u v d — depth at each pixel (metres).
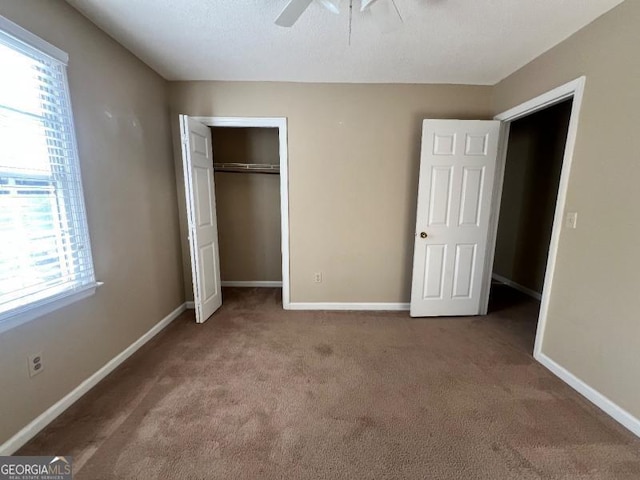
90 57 1.80
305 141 2.83
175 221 2.89
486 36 1.93
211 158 2.92
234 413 1.61
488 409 1.66
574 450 1.39
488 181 2.72
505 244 4.04
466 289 2.91
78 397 1.71
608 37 1.63
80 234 1.73
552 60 2.05
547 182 3.36
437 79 2.66
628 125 1.53
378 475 1.26
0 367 1.31
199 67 2.45
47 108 1.52
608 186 1.64
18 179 1.38
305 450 1.38
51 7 1.52
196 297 2.71
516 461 1.33
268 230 3.85
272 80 2.72
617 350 1.58
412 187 2.92
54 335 1.57
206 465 1.30
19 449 1.36
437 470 1.28
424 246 2.81
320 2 1.49
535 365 2.10
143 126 2.36
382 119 2.80
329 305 3.13
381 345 2.38
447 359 2.17
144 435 1.45
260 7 1.66
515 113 2.46
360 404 1.69
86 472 1.25
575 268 1.85
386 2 1.56
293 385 1.86
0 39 1.28
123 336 2.13
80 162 1.73
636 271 1.49
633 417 1.50
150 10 1.69
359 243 3.03
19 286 1.38
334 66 2.41
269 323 2.78
